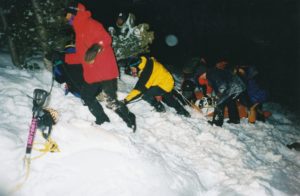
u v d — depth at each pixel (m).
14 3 6.46
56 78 5.66
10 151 4.20
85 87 5.02
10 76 5.97
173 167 4.97
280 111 10.14
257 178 5.17
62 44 6.44
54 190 3.95
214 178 5.20
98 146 4.65
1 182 3.88
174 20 14.98
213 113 6.92
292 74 13.83
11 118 4.86
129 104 6.48
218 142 6.05
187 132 6.04
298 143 7.04
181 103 7.08
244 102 7.52
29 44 6.62
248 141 6.70
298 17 15.49
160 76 5.92
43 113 4.49
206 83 7.25
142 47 7.27
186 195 4.56
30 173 4.05
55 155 4.36
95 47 4.40
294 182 5.62
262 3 16.16
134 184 4.25
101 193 4.03
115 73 4.84
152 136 5.52
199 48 14.88
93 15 12.91
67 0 6.41
